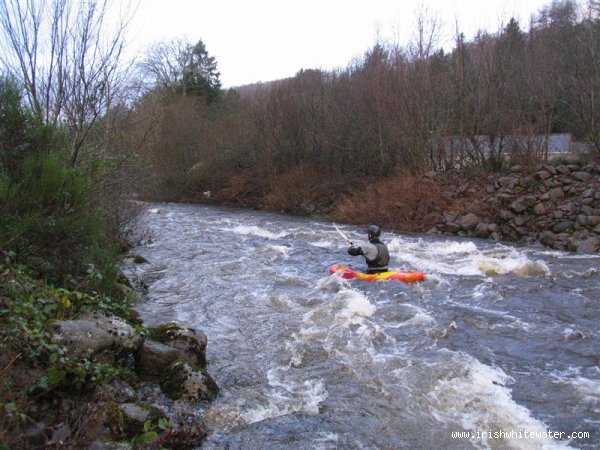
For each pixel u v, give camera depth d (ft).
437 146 65.36
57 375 11.90
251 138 92.79
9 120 17.16
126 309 19.45
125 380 14.43
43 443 10.74
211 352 18.40
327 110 82.28
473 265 32.50
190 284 28.89
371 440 12.44
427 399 14.53
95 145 25.89
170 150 97.40
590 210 44.68
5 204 15.19
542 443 12.13
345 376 16.16
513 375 16.21
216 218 67.77
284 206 79.25
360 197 67.10
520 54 62.95
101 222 21.20
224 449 12.00
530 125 55.98
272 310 23.50
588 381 15.69
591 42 57.62
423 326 20.86
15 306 12.94
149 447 11.39
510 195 50.85
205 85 142.92
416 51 68.90
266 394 14.93
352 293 25.18
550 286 27.37
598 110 52.70
